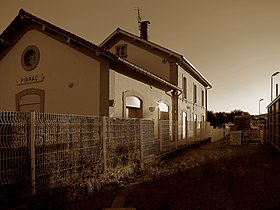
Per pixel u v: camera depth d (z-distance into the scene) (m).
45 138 5.56
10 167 4.79
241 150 14.55
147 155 10.37
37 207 4.95
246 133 21.31
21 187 4.95
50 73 12.59
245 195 5.73
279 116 11.94
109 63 11.48
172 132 13.40
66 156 6.10
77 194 6.02
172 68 18.25
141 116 14.30
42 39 12.90
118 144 8.31
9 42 13.62
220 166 9.00
